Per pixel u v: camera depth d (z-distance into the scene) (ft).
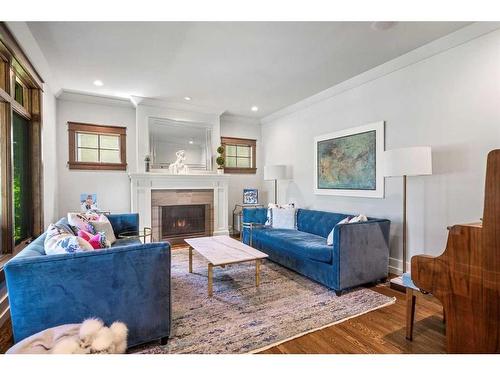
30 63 9.27
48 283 4.76
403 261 9.13
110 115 15.28
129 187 15.71
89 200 14.47
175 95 14.32
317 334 6.32
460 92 8.36
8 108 8.03
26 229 10.33
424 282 4.58
